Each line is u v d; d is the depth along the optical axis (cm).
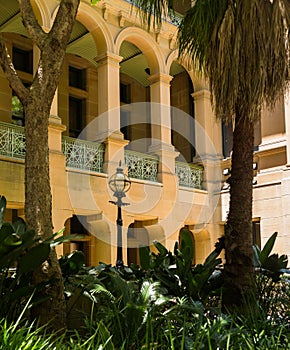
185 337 408
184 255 664
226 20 679
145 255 679
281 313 627
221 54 682
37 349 377
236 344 423
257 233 1590
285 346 443
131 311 441
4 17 1398
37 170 538
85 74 1750
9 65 562
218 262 689
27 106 550
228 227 670
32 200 534
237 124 693
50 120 1278
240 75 680
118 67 1423
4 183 1168
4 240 467
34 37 579
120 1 1430
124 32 1452
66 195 1273
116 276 535
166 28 1546
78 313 557
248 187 676
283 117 1499
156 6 723
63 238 523
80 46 1579
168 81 1555
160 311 524
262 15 677
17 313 513
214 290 656
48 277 518
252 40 674
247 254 653
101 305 545
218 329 430
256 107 681
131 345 418
